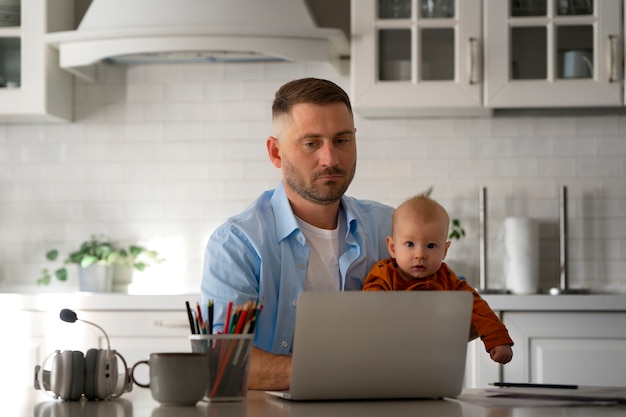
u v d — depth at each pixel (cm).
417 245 247
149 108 481
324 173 220
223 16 421
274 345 231
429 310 173
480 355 396
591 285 462
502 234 465
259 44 421
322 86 221
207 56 460
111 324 414
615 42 424
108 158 482
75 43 436
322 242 240
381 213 262
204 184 478
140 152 481
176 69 481
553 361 396
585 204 464
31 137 485
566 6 429
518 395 184
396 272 247
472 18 429
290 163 222
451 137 469
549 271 463
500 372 396
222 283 226
